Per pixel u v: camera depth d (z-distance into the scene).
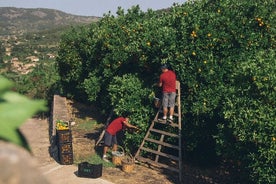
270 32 13.31
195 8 14.34
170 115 13.27
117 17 19.25
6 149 0.44
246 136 10.27
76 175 12.07
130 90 14.24
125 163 12.65
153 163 13.30
